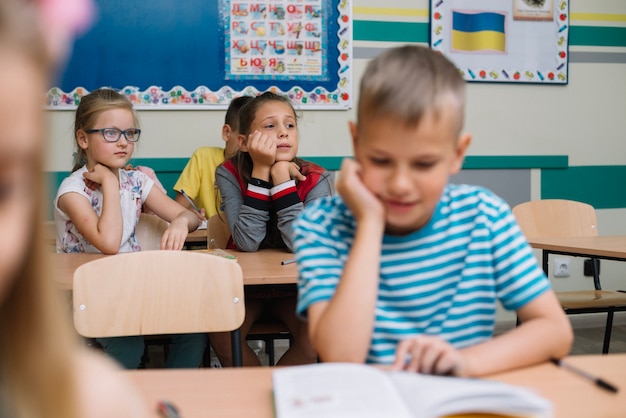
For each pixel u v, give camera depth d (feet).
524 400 2.00
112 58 9.77
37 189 0.91
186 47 9.98
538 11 10.87
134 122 7.11
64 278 5.01
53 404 1.13
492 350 2.60
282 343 10.44
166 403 2.15
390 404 1.99
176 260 4.38
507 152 11.06
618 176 11.54
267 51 10.20
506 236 3.13
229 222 6.93
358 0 10.36
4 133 0.79
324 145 10.47
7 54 0.79
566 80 11.10
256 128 6.93
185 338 6.17
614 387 2.33
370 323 2.76
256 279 5.08
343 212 3.23
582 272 11.33
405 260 3.09
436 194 2.73
